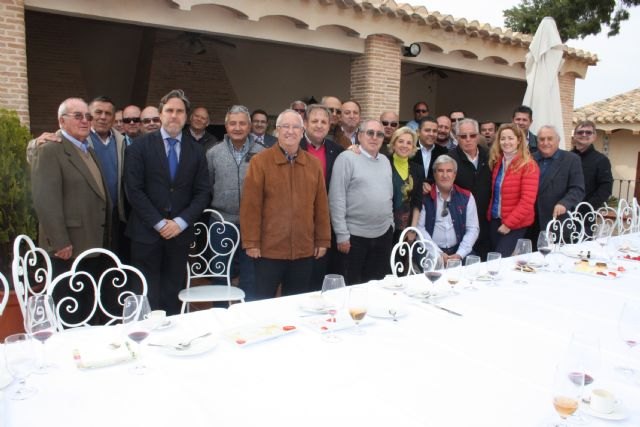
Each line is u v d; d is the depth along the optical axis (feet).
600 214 17.57
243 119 14.07
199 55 34.91
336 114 17.84
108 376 5.76
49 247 11.65
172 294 12.59
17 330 11.62
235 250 14.20
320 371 5.95
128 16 18.94
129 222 12.35
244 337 6.81
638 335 6.23
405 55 27.09
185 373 5.86
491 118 40.52
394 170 14.48
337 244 13.26
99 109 13.11
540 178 16.21
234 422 4.85
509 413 5.08
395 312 7.86
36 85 31.73
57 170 11.35
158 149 12.04
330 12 23.18
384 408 5.14
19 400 5.20
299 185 11.72
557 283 10.07
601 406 5.06
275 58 37.06
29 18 30.50
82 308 12.80
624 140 44.91
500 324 7.63
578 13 56.18
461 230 14.28
